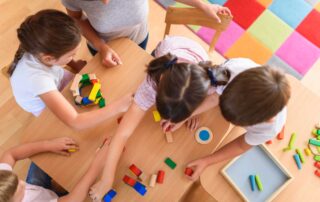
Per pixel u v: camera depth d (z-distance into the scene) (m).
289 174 1.09
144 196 1.03
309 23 1.99
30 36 1.00
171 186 1.04
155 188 1.04
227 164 1.10
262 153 1.14
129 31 1.41
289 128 1.17
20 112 1.73
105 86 1.16
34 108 1.21
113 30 1.34
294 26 1.99
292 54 1.93
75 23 1.05
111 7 1.20
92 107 1.14
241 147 1.06
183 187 1.04
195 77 0.84
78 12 1.29
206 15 1.30
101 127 1.11
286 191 1.08
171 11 1.32
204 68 0.92
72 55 1.11
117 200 1.02
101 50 1.22
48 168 1.06
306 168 1.12
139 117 1.07
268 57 1.92
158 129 1.11
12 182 0.85
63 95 1.15
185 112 0.86
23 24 1.04
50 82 1.09
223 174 1.08
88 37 1.33
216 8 1.32
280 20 2.00
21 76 1.08
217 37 1.44
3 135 1.68
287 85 0.84
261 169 1.11
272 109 0.83
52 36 0.99
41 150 1.06
